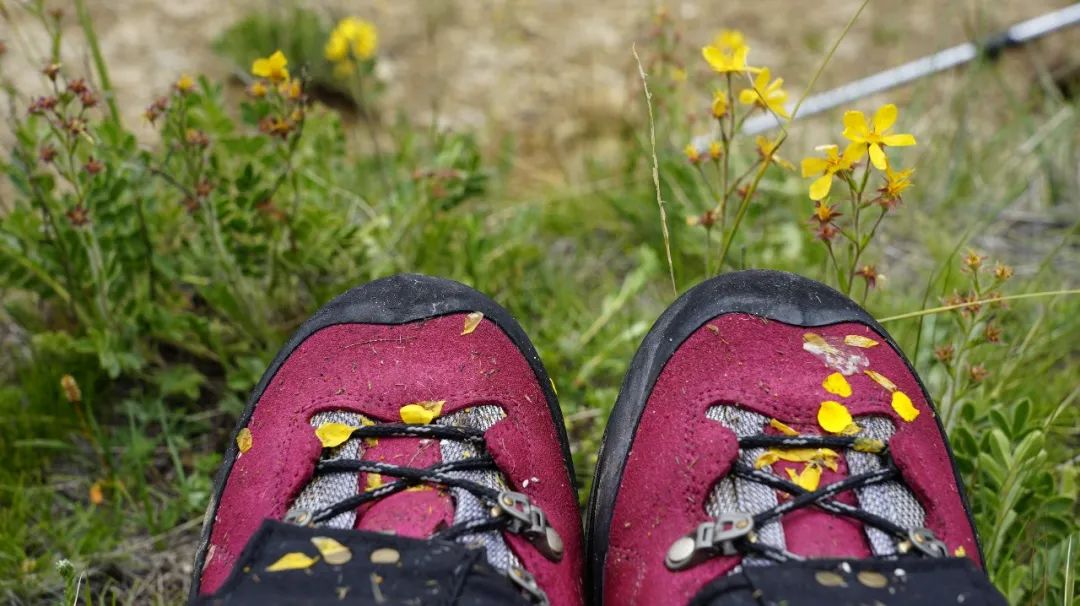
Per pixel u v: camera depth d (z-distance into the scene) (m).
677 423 0.56
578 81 1.08
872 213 0.78
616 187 0.83
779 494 0.54
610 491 0.57
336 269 0.72
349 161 0.90
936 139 0.88
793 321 0.59
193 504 0.64
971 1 1.18
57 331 0.71
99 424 0.68
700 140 0.79
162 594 0.61
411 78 1.09
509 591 0.49
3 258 0.67
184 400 0.69
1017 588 0.58
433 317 0.60
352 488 0.54
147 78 1.02
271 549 0.50
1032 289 0.73
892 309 0.72
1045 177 0.85
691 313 0.60
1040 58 1.06
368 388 0.57
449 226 0.74
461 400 0.57
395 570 0.49
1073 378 0.69
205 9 1.16
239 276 0.68
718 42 0.71
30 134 0.68
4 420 0.66
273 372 0.59
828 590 0.49
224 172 0.71
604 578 0.55
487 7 1.23
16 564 0.61
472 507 0.53
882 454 0.55
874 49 1.12
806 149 0.89
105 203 0.67
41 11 0.69
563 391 0.70
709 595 0.50
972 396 0.66
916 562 0.50
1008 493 0.59
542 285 0.77
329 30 1.08
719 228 0.72
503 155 0.92
